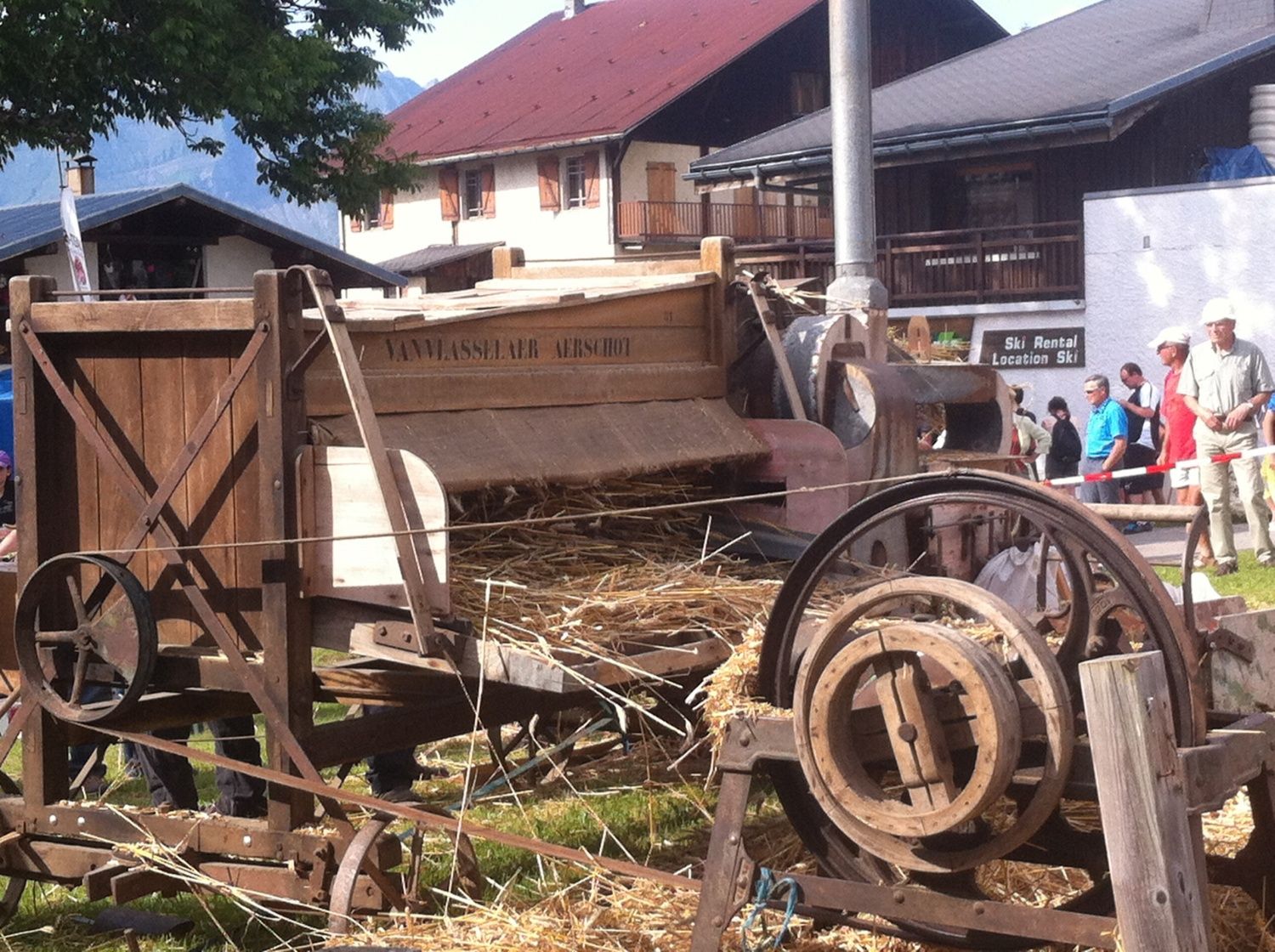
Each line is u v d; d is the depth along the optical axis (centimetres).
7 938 568
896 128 2516
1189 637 397
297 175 2470
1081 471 1773
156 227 2347
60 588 545
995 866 514
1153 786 362
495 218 4181
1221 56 2409
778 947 453
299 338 504
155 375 527
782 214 4022
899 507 430
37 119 2220
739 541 657
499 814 701
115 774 851
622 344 666
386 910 492
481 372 596
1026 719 398
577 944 473
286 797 504
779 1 4169
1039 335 2434
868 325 750
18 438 545
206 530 519
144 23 2217
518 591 532
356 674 556
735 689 451
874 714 418
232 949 538
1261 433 1379
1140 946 363
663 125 3953
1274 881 434
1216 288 2206
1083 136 2352
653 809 669
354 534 490
